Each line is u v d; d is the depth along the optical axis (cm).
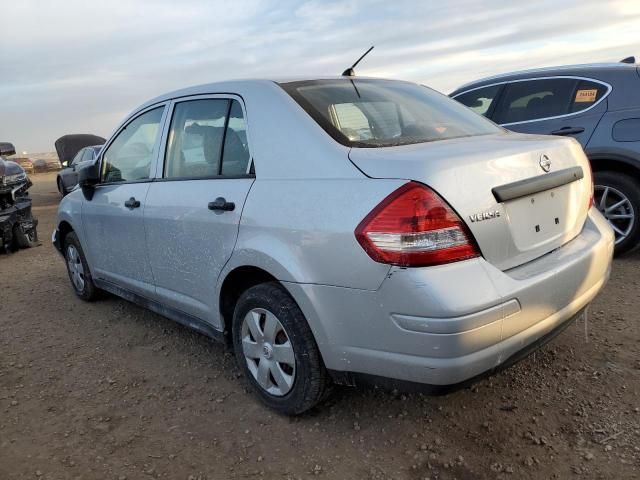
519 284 230
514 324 229
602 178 508
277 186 269
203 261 315
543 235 261
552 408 283
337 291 240
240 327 302
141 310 481
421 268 217
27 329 452
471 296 216
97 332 436
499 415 281
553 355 336
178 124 353
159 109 377
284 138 275
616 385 299
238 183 292
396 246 219
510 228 241
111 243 415
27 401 329
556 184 266
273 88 297
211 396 321
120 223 392
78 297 527
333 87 312
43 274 635
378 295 226
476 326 216
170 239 338
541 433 264
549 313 247
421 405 294
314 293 248
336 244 237
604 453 247
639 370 313
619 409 278
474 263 224
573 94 526
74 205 471
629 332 359
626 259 513
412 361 224
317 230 244
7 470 261
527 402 290
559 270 249
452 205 221
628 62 542
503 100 571
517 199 247
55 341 422
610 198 512
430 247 217
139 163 388
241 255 282
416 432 272
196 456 265
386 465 250
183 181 335
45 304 517
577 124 516
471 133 306
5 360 391
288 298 270
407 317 220
